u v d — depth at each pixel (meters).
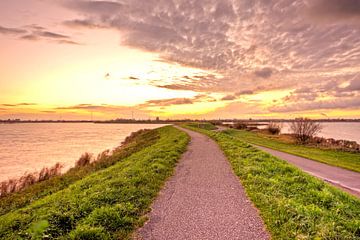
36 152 41.59
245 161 12.95
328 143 35.38
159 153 15.41
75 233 4.92
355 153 24.80
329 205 6.81
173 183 9.17
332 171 15.24
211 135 35.06
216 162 13.65
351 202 7.43
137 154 19.28
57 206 6.85
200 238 4.94
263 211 6.25
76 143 58.84
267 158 13.78
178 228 5.41
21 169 26.55
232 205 6.80
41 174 19.91
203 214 6.17
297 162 18.39
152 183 8.89
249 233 5.15
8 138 76.94
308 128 38.28
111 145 53.75
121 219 5.68
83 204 6.47
